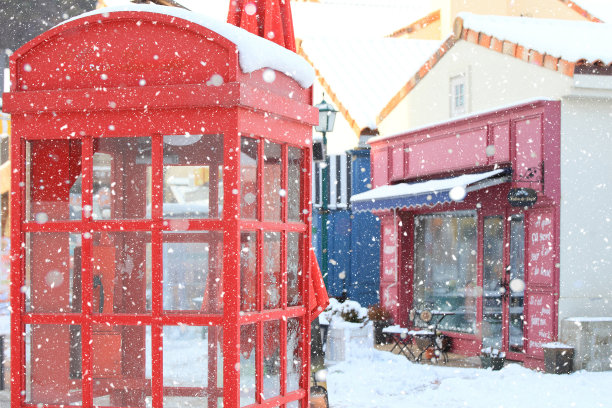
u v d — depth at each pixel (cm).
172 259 463
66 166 469
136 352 490
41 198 473
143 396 485
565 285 1519
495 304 1666
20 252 472
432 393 1236
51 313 471
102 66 464
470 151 1720
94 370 482
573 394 1227
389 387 1304
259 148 475
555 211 1518
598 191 1551
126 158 491
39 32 1167
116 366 487
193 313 463
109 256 482
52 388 474
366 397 1209
